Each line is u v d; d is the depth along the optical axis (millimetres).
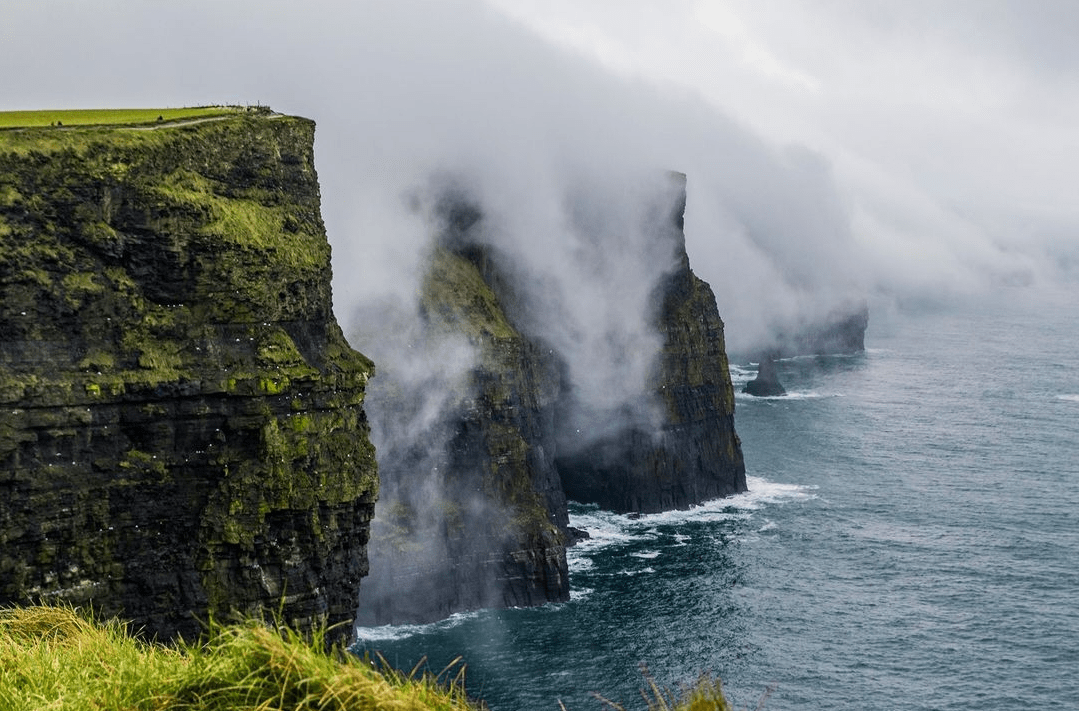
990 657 105500
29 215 55969
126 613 58094
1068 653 106688
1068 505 166375
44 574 55875
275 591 61188
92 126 61844
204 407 59250
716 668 101312
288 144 66312
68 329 56531
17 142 56938
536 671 100875
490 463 135125
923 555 139000
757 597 121188
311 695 19844
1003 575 131250
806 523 155000
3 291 54656
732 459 177125
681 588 124938
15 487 54688
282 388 60906
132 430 58125
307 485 61906
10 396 54125
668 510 166125
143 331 58594
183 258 59719
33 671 22781
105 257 57969
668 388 170250
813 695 95875
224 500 59688
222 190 63281
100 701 21000
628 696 94000
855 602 120312
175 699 20703
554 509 149375
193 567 59406
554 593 124000
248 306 61344
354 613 66438
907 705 94438
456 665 102188
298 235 65500
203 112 71562
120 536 57906
